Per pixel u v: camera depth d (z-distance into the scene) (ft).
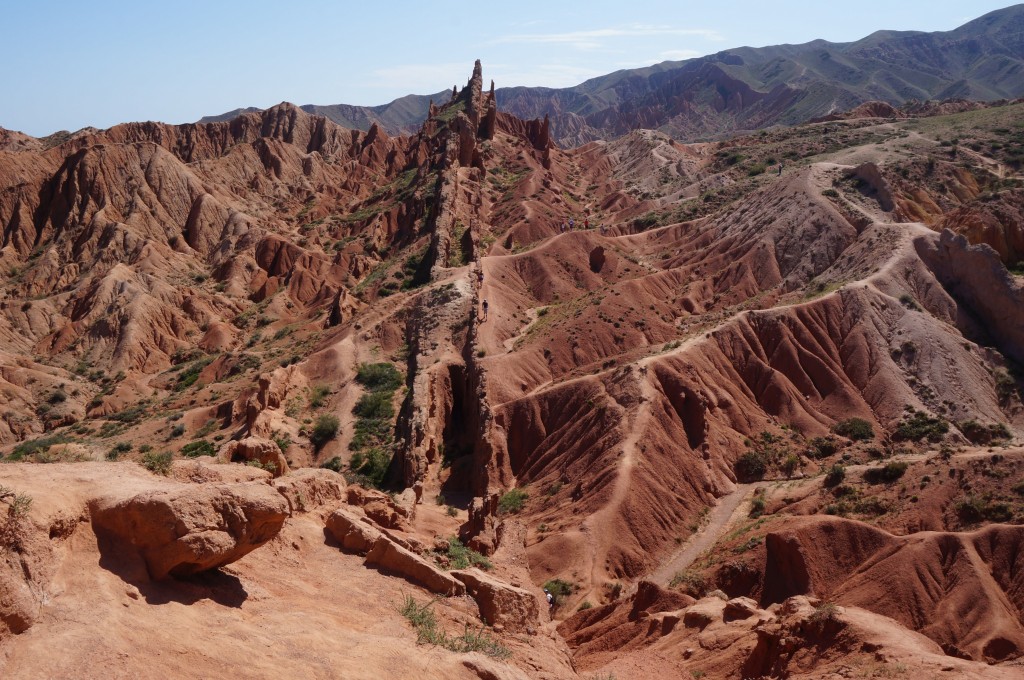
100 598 46.57
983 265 305.32
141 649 44.88
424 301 324.80
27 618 42.93
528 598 83.10
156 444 258.78
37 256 504.84
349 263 469.57
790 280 352.28
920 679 77.61
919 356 280.51
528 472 242.78
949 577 146.51
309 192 651.25
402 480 227.81
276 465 97.66
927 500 175.63
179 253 513.86
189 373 361.92
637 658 107.65
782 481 225.35
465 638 66.95
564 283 380.58
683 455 228.63
